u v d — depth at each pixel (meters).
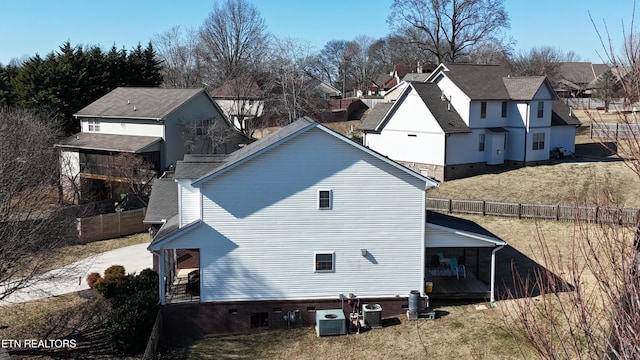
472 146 42.38
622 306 6.04
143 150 41.72
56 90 51.28
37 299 24.59
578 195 36.00
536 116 43.06
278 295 22.03
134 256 30.75
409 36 73.25
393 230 22.20
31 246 22.73
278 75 61.22
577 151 48.94
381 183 21.97
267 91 59.97
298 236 21.92
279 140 21.31
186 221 22.69
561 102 47.97
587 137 54.22
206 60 87.00
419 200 22.14
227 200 21.56
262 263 21.88
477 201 35.38
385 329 21.11
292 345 20.28
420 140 42.53
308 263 22.05
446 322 21.30
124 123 45.31
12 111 46.56
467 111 41.88
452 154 41.38
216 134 46.09
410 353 19.09
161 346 20.52
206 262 21.67
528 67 85.25
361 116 73.56
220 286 21.77
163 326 21.38
